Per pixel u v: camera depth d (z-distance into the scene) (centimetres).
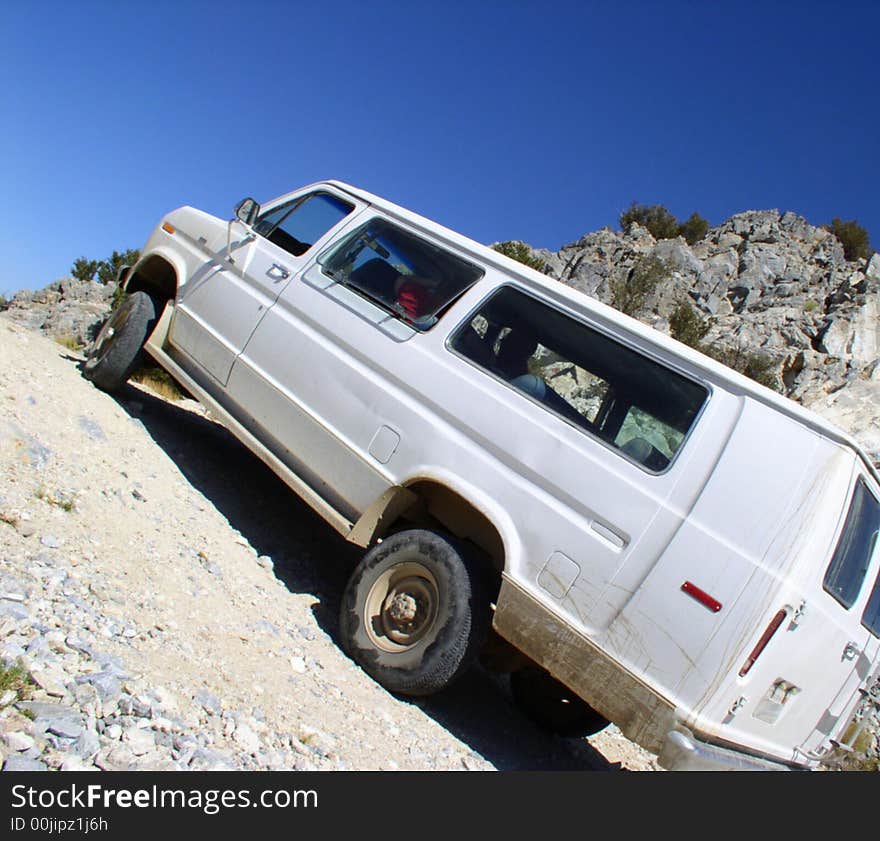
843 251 6247
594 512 427
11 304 1541
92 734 289
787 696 404
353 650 478
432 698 507
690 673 386
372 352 529
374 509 499
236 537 575
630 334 459
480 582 455
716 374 431
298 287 587
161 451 656
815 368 3484
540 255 5541
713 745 387
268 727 360
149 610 404
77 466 521
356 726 409
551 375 471
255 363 590
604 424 446
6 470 465
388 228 574
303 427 548
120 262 2530
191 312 654
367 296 554
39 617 344
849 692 441
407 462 491
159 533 503
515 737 529
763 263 5206
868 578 435
